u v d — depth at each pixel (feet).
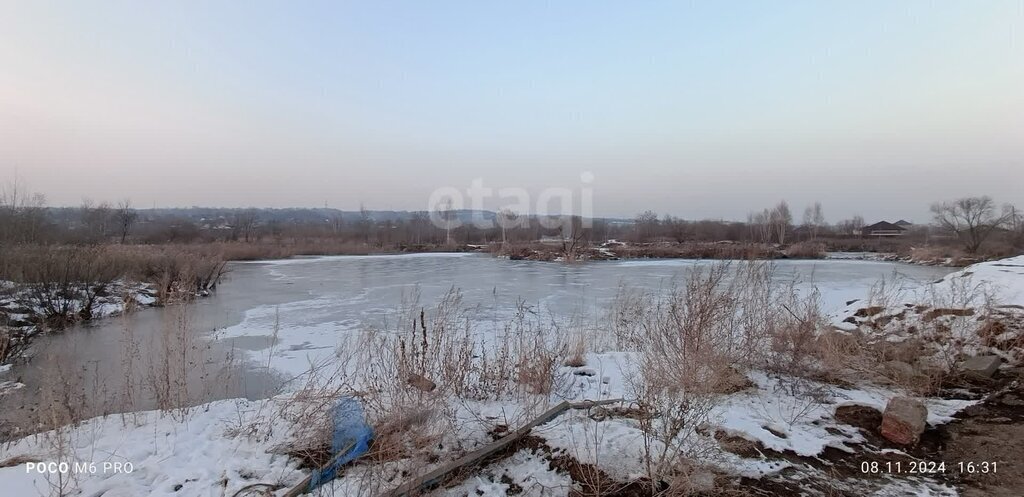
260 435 13.79
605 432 12.90
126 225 140.87
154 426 15.19
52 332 38.24
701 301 16.24
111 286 54.49
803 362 17.88
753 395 15.84
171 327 23.95
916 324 20.66
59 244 62.75
